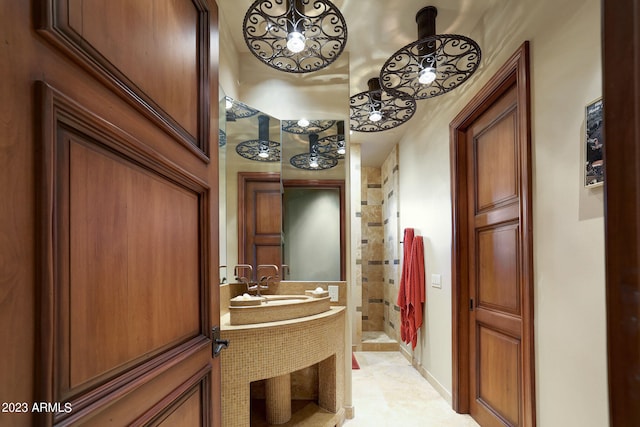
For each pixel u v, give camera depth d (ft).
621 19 1.20
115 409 1.90
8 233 1.33
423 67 5.92
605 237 1.26
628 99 1.17
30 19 1.44
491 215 6.42
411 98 6.99
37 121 1.46
